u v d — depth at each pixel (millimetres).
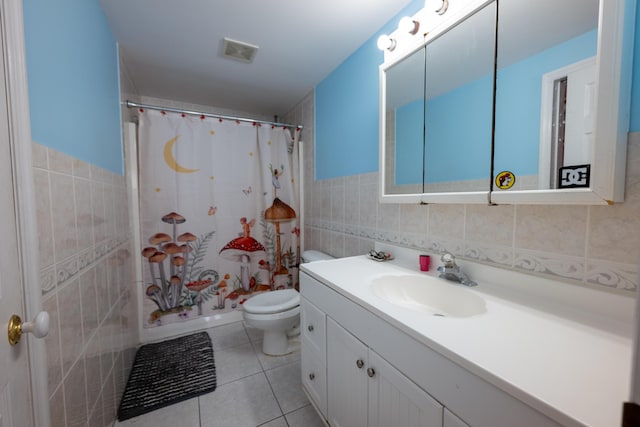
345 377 970
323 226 2068
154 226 1915
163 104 2373
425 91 1163
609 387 438
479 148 962
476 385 511
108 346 1162
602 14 616
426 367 623
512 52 852
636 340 278
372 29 1443
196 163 2031
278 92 2248
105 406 1103
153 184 1902
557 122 743
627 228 656
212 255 2107
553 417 399
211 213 2092
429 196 1104
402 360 698
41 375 613
